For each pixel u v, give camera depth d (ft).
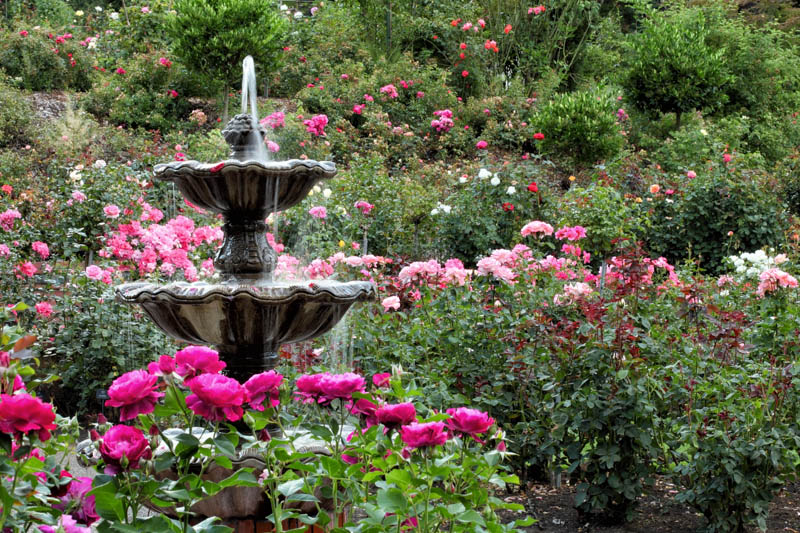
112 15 45.09
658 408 13.50
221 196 10.77
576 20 55.31
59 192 24.49
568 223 23.73
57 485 5.89
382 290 15.48
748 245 28.45
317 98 41.91
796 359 13.47
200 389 5.69
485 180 28.43
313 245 23.82
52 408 5.46
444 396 12.82
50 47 40.86
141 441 5.50
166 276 17.92
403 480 6.22
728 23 53.83
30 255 21.35
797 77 52.75
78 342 17.16
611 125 38.75
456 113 44.73
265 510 9.13
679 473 12.80
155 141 35.83
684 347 13.15
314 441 9.41
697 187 28.81
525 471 13.66
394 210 28.14
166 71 39.24
